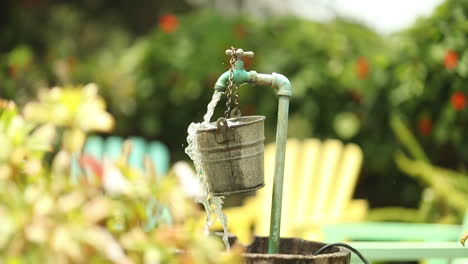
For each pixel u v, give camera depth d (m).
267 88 6.04
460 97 5.00
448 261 2.78
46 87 6.45
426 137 5.27
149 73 6.55
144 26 9.21
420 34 5.16
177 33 6.60
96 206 1.30
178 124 6.50
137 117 6.59
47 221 1.26
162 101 6.50
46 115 1.48
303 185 4.68
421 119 5.21
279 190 1.97
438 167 5.35
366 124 5.59
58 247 1.25
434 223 4.76
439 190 4.73
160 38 6.62
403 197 5.70
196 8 9.11
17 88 6.41
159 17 9.16
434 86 5.11
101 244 1.28
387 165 5.62
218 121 1.89
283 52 6.13
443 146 5.32
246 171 1.93
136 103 6.57
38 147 1.45
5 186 1.32
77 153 1.45
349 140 5.76
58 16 9.02
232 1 9.25
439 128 5.13
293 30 6.38
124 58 6.86
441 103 5.14
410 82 5.18
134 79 6.59
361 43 6.17
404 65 5.23
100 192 1.37
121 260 1.28
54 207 1.29
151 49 6.57
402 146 5.55
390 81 5.44
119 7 9.36
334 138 5.85
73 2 9.30
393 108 5.33
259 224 4.41
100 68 6.85
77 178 1.40
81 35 8.96
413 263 4.86
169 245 1.35
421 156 4.92
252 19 6.70
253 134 1.93
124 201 1.37
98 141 4.48
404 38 5.24
